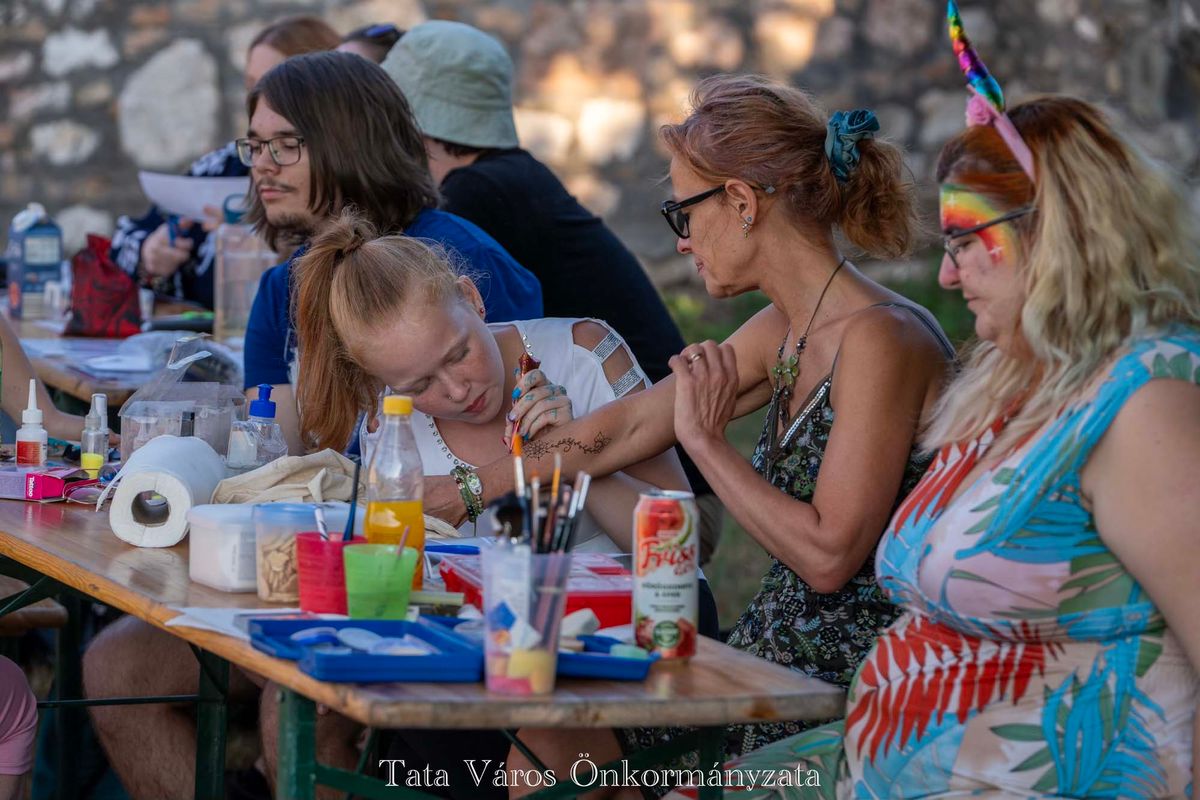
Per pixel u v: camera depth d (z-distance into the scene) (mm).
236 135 11508
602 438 3994
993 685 2842
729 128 3586
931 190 11852
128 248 7512
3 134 11352
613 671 2674
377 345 3756
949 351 3553
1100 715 2783
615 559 3633
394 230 4930
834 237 3773
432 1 11719
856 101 12227
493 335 4254
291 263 4801
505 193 5859
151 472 3551
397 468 3111
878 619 3508
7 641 5336
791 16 12156
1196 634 2674
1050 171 2783
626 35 12023
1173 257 2762
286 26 7344
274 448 4062
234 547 3131
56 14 11352
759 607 3721
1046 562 2783
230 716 4945
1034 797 2797
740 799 3053
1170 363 2697
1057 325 2793
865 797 2979
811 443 3590
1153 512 2662
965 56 2936
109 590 3174
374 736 3330
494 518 2633
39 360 5957
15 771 3893
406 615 2914
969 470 2943
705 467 3473
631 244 12086
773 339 3873
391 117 4938
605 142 12047
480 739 3639
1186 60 10281
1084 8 11531
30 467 4195
